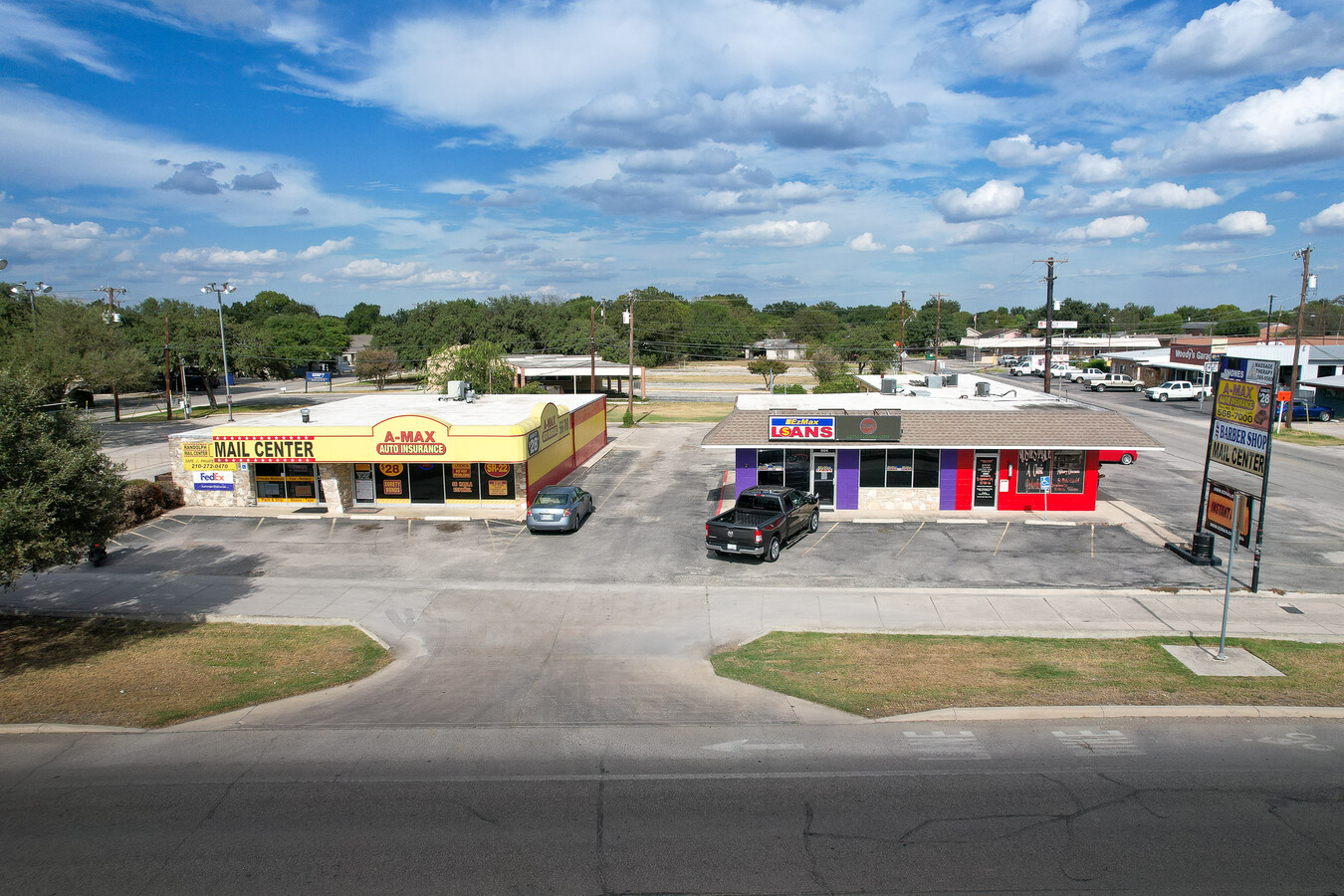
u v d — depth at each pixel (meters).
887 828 9.08
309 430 28.27
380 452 27.97
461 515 28.34
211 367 64.94
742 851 8.62
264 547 24.34
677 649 15.94
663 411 63.09
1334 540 23.70
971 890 7.88
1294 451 39.41
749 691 13.58
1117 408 57.91
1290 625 16.73
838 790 10.02
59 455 14.84
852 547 23.50
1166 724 11.97
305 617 18.14
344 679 14.48
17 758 11.27
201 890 8.01
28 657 15.66
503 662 15.33
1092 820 9.21
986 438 26.95
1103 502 29.12
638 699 13.34
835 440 27.03
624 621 17.70
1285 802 9.62
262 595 19.72
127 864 8.50
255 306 189.00
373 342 116.12
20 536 13.98
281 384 96.50
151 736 12.01
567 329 126.12
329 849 8.74
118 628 17.48
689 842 8.82
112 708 13.09
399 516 28.23
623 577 20.94
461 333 120.00
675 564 22.05
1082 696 12.93
